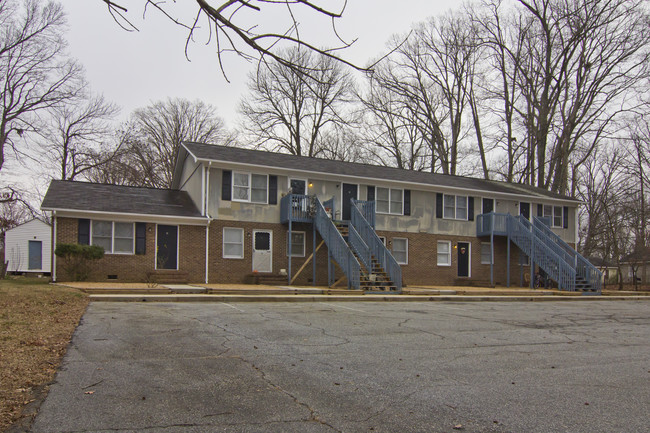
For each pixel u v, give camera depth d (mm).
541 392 5953
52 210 19609
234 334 9258
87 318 10500
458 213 28906
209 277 22312
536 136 38250
